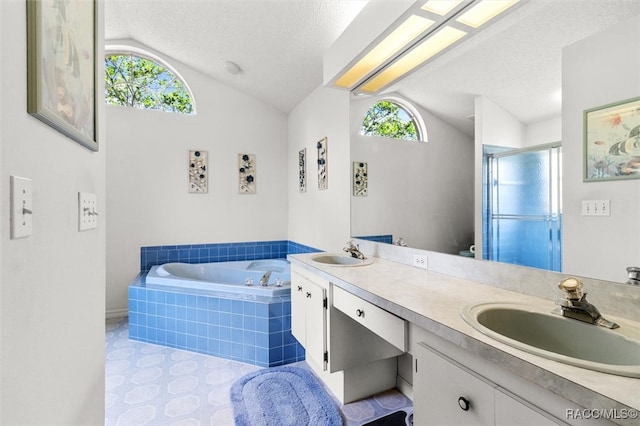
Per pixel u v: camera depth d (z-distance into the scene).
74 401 0.84
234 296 2.62
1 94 0.50
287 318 2.47
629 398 0.60
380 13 1.67
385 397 1.98
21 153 0.56
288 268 3.62
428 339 1.09
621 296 1.04
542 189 1.26
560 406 0.70
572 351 0.99
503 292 1.36
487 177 1.50
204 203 3.77
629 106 1.01
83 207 0.90
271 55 2.96
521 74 1.34
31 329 0.60
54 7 0.69
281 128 4.14
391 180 2.15
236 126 3.92
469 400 0.90
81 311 0.89
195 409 1.85
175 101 3.72
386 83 2.18
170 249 3.62
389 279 1.61
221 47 3.07
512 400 0.78
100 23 1.07
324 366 1.82
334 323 1.79
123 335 3.00
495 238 1.46
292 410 1.82
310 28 2.45
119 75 3.52
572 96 1.16
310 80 3.16
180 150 3.67
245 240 3.97
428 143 1.86
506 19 1.41
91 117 0.96
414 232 1.96
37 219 0.63
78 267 0.87
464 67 1.62
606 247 1.07
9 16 0.52
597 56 1.08
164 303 2.78
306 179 3.54
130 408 1.85
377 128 2.29
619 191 1.04
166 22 2.90
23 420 0.57
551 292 1.23
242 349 2.49
